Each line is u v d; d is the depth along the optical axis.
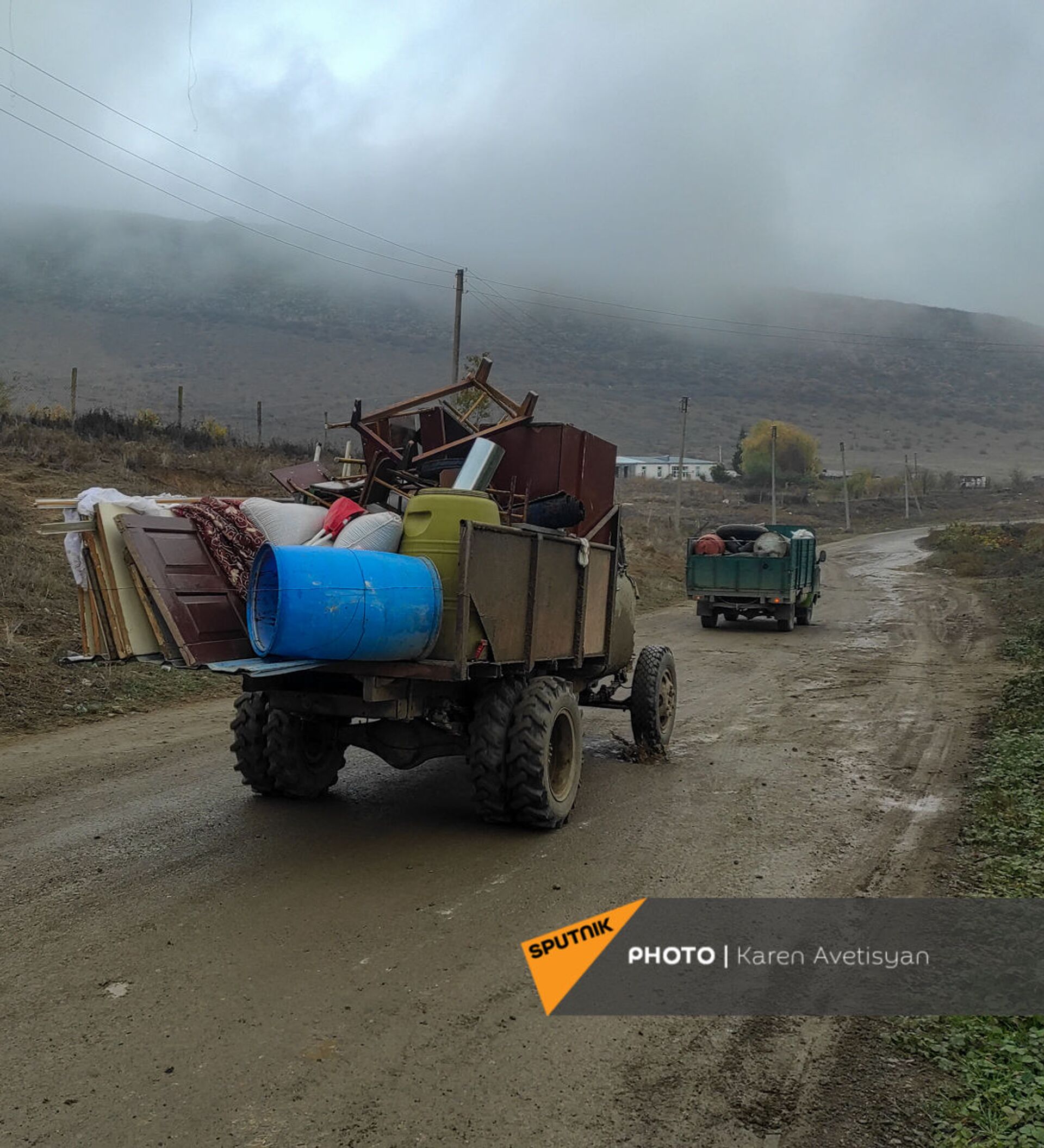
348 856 6.12
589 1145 3.28
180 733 9.69
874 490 117.19
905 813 7.47
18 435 22.00
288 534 6.04
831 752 9.64
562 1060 3.82
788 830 6.96
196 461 24.33
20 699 10.13
